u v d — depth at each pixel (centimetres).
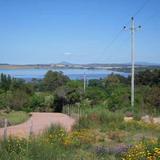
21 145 1282
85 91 5719
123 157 1354
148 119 3184
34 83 9356
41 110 6041
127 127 2456
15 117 3822
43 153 1241
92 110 3372
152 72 7106
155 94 4388
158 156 1206
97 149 1535
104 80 7375
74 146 1634
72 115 4178
